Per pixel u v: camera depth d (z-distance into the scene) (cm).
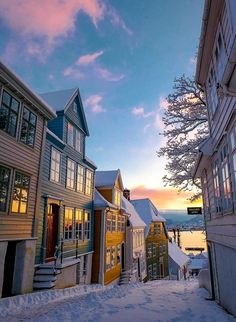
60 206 1609
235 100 646
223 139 808
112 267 2298
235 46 416
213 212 1038
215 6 726
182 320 690
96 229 2153
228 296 822
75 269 1582
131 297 1073
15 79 1090
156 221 4034
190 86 1750
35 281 1248
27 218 1194
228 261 820
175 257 4628
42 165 1330
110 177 2552
